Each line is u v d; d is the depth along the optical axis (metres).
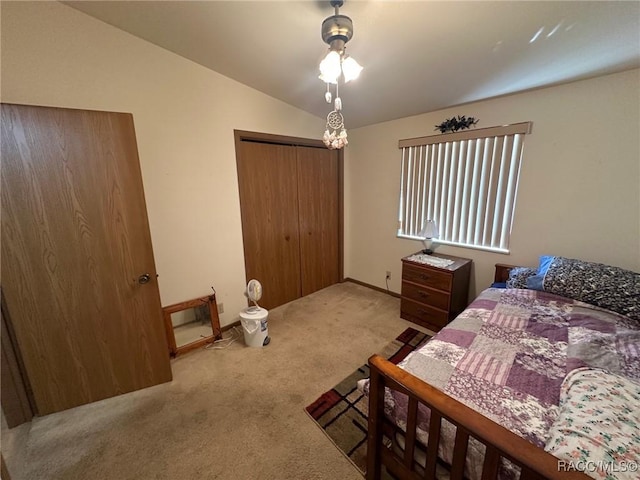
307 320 2.83
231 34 1.75
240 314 2.36
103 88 1.78
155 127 2.03
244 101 2.49
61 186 1.52
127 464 1.37
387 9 1.40
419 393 0.92
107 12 1.62
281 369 2.07
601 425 0.80
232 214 2.58
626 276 1.70
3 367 1.49
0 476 1.11
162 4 1.53
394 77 2.10
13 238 1.45
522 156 2.21
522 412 0.98
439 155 2.76
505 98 2.23
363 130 3.39
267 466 1.35
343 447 1.44
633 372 1.15
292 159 3.04
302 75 2.24
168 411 1.69
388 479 1.29
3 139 1.36
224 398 1.79
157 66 1.97
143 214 1.75
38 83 1.58
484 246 2.59
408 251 3.23
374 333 2.56
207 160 2.33
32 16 1.52
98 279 1.69
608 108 1.82
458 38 1.59
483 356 1.31
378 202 3.41
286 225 3.10
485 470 0.79
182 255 2.30
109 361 1.78
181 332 2.37
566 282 1.84
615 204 1.88
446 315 2.47
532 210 2.24
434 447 0.94
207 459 1.39
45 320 1.59
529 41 1.54
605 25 1.36
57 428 1.58
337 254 3.85
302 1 1.41
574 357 1.26
